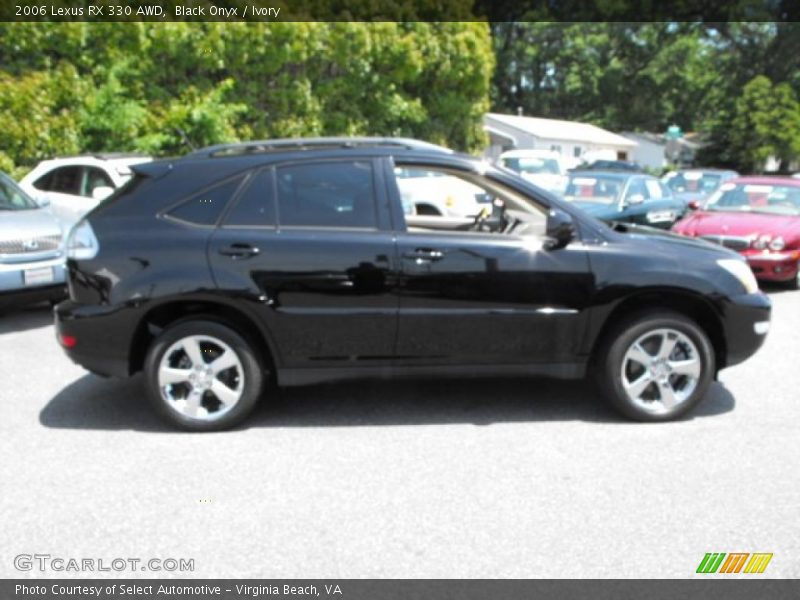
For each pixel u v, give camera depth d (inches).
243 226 195.3
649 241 206.4
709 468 175.5
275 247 192.9
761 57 2191.2
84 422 207.6
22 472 174.7
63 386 240.8
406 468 176.2
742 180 471.8
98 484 168.4
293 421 206.8
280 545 142.9
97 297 192.5
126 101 621.3
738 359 208.2
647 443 190.7
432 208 365.1
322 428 201.6
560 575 132.8
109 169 435.5
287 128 739.4
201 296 191.0
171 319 199.3
